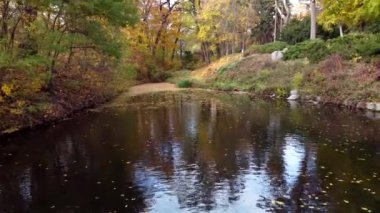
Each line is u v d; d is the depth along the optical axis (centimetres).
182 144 1149
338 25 2894
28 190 800
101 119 1597
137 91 2938
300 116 1575
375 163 929
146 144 1155
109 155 1041
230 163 953
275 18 4269
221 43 4541
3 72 1277
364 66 2012
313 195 744
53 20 1612
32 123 1382
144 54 4075
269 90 2436
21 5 1329
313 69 2308
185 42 5212
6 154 1067
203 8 4200
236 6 3953
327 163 936
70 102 1750
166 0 4519
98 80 2200
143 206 711
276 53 3003
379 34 2280
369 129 1280
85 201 739
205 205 709
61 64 1825
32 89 1423
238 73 3072
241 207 696
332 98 1919
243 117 1596
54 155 1050
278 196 743
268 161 963
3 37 1277
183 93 2733
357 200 718
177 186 805
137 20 1822
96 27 1648
